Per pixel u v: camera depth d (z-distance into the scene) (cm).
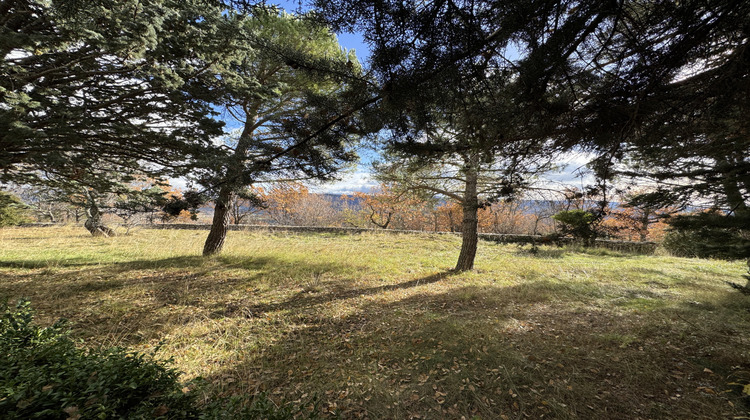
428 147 279
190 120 572
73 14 293
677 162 350
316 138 246
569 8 139
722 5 129
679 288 701
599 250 1272
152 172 620
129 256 992
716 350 379
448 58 155
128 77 506
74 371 139
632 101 189
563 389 309
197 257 978
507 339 430
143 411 132
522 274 863
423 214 2611
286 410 171
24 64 436
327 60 198
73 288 614
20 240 1294
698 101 181
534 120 216
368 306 588
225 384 321
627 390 308
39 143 439
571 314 535
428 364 366
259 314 533
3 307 206
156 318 489
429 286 744
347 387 322
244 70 694
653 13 142
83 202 992
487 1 129
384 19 135
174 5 487
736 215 367
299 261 978
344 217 3088
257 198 652
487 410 284
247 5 184
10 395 115
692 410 275
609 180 261
